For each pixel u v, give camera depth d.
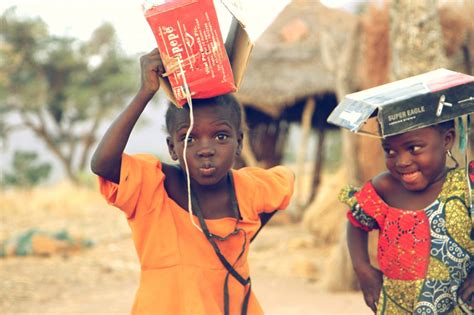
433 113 2.85
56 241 10.18
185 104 2.94
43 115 29.77
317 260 9.40
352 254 3.37
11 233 12.39
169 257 3.08
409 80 3.08
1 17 27.12
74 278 8.45
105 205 16.77
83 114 29.50
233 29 3.03
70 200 16.52
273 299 7.15
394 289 3.17
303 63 12.84
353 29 8.00
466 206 3.04
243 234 3.19
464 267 3.08
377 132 3.21
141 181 2.99
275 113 12.93
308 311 6.55
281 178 3.38
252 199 3.24
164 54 2.82
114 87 28.59
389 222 3.16
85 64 29.09
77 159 44.59
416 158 2.96
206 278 3.10
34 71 28.61
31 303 7.21
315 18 13.18
